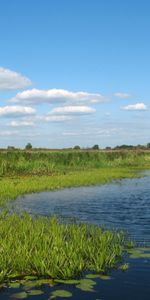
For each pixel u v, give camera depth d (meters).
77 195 27.33
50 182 33.66
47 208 21.56
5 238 11.72
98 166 54.62
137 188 31.98
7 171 40.41
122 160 61.81
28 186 30.48
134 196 26.89
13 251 10.72
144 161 64.88
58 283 9.38
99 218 18.44
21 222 14.42
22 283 9.38
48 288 9.09
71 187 32.50
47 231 13.40
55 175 40.06
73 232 12.91
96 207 22.03
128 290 8.95
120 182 37.09
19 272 9.93
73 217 18.58
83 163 53.16
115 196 26.89
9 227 13.52
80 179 36.72
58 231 12.78
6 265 10.04
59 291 8.77
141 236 14.35
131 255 11.55
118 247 12.12
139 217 18.67
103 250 11.17
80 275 9.90
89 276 9.77
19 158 44.44
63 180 35.56
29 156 47.94
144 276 9.84
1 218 16.31
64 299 8.45
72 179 36.47
